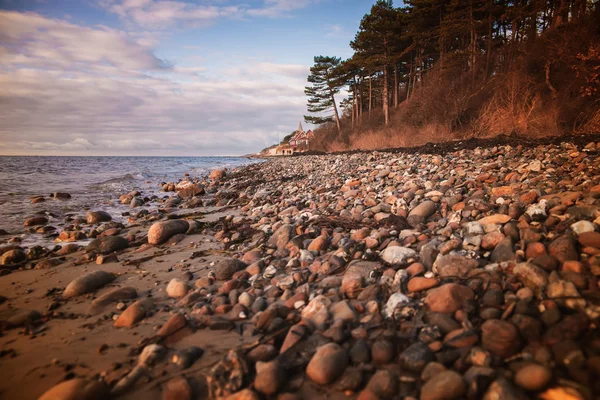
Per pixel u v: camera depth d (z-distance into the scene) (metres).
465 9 25.31
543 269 2.47
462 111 20.12
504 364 1.79
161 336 2.46
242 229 5.73
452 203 5.14
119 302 3.13
